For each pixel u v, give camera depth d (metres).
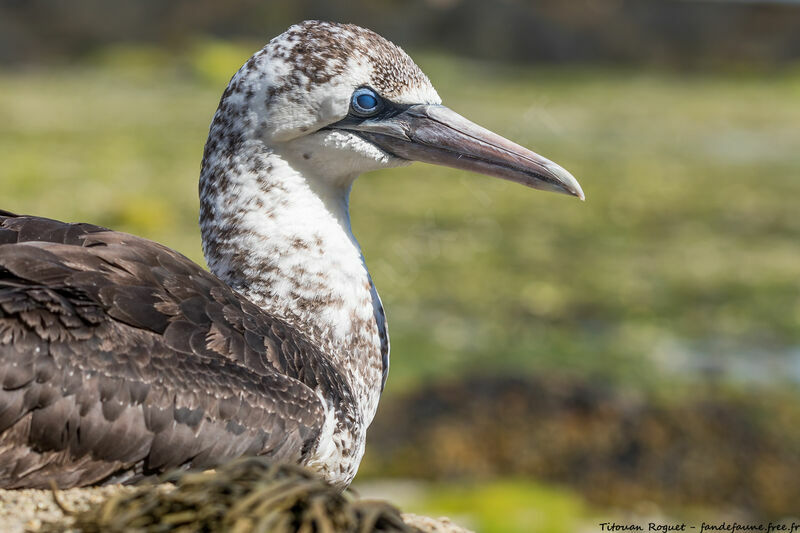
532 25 54.31
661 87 50.69
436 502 13.21
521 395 15.95
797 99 48.75
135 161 29.17
